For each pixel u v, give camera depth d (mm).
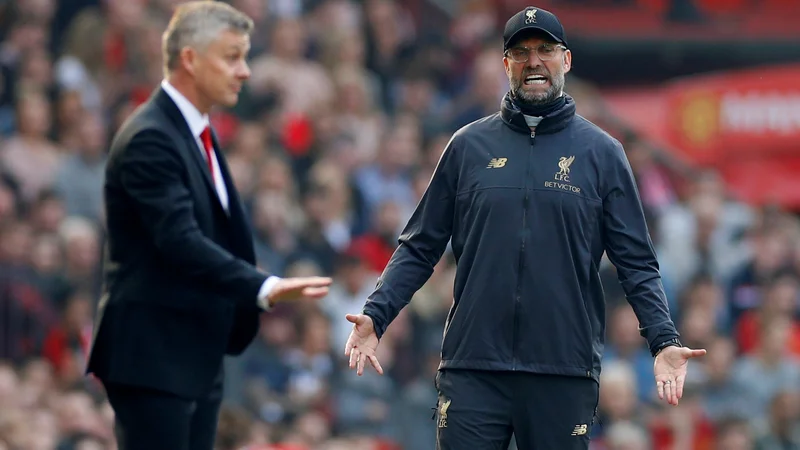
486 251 18250
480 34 56594
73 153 40375
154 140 20031
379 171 46375
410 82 52312
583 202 18203
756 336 48500
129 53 44312
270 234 40969
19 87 40906
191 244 19641
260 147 43312
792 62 60031
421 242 18844
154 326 20156
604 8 59875
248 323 21344
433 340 41000
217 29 20703
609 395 39906
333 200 43156
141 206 19906
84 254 36812
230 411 30141
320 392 37969
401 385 40031
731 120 59594
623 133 56750
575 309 18156
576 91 57125
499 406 18219
